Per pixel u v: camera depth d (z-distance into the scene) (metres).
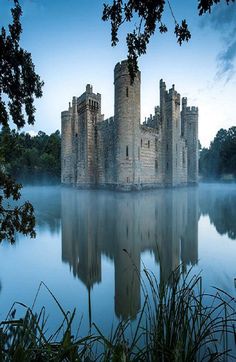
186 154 58.12
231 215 22.39
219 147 91.75
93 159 49.84
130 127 39.91
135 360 3.04
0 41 5.52
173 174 51.38
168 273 8.92
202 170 99.94
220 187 70.69
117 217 21.17
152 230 16.34
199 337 3.30
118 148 40.47
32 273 9.14
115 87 41.34
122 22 4.88
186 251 11.70
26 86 6.39
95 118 49.97
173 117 51.41
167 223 18.69
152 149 48.62
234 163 83.44
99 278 8.69
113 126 44.94
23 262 10.34
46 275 8.99
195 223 18.72
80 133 51.47
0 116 5.93
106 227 17.31
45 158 77.00
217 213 23.61
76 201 33.34
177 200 34.78
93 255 11.30
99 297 7.20
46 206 28.42
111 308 6.54
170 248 12.30
